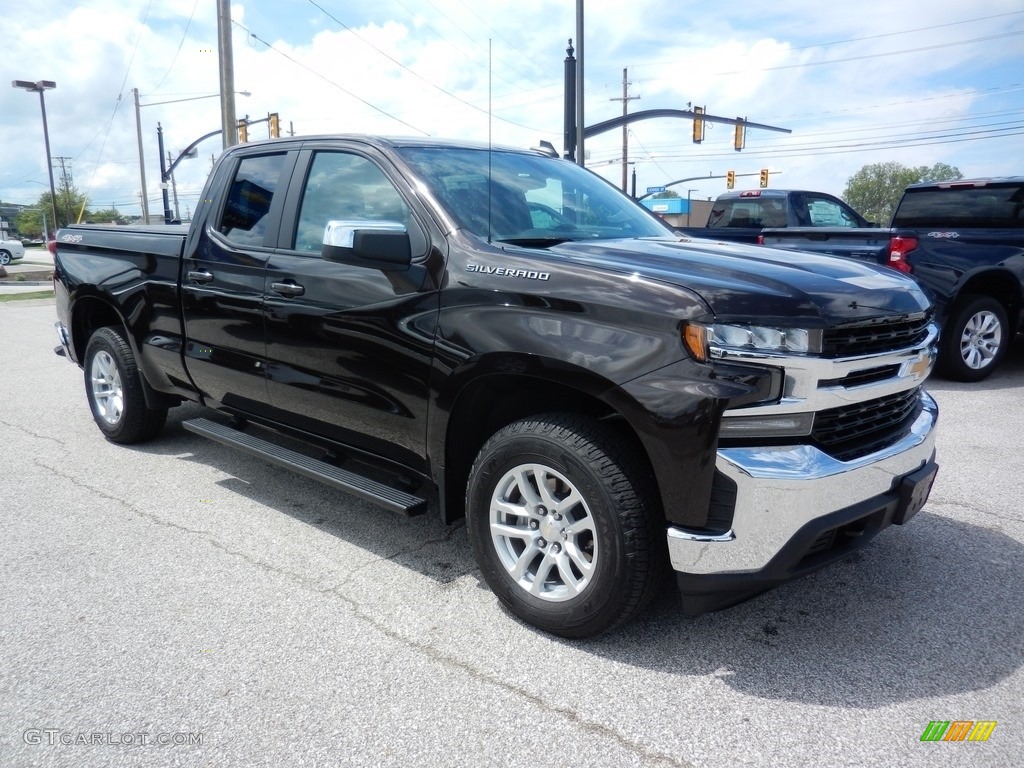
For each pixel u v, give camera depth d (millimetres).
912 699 2639
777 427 2625
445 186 3502
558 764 2342
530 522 3053
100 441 5645
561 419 2906
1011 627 3082
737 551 2619
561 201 3939
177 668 2816
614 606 2797
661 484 2664
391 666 2838
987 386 7246
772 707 2602
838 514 2695
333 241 3248
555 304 2883
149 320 4805
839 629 3082
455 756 2375
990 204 7059
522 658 2889
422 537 3979
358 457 3812
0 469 5012
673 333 2627
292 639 3012
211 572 3572
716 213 11195
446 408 3184
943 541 3857
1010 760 2342
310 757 2369
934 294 7168
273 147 4246
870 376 2873
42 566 3623
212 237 4379
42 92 42469
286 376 3928
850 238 7664
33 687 2709
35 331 11914
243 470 4988
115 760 2352
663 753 2387
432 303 3221
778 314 2615
